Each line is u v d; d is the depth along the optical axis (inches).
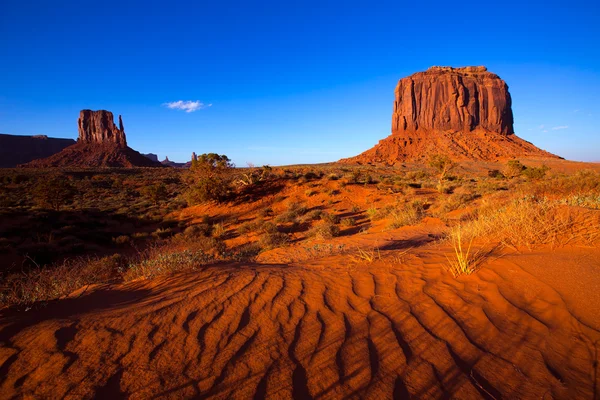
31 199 1235.2
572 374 89.7
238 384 88.0
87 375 90.0
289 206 919.0
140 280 191.6
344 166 3629.4
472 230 246.2
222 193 1047.0
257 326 121.4
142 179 2278.5
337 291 156.6
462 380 89.4
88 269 230.2
